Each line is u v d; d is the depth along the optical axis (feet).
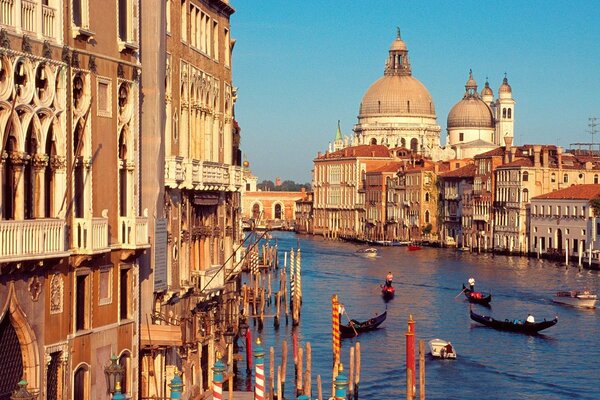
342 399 146.51
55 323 114.83
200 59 189.06
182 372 164.66
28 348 110.22
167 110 165.89
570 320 352.69
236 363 230.48
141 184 148.87
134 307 136.15
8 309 106.22
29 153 109.29
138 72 135.03
